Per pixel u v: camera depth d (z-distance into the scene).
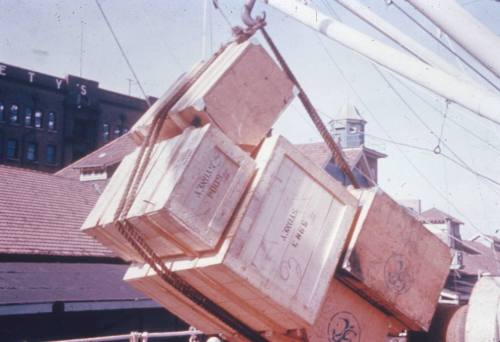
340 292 4.91
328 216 4.69
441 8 4.66
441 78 4.87
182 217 4.09
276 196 4.42
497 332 4.62
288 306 4.35
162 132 4.89
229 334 5.34
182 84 4.94
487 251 38.56
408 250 5.09
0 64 51.38
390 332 5.17
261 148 4.58
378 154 32.44
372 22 6.89
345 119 32.16
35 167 53.31
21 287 14.25
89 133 57.50
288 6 6.43
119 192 4.92
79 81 56.47
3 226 17.09
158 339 17.72
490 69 4.57
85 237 18.67
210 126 4.32
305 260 4.49
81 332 16.02
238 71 4.64
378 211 4.96
